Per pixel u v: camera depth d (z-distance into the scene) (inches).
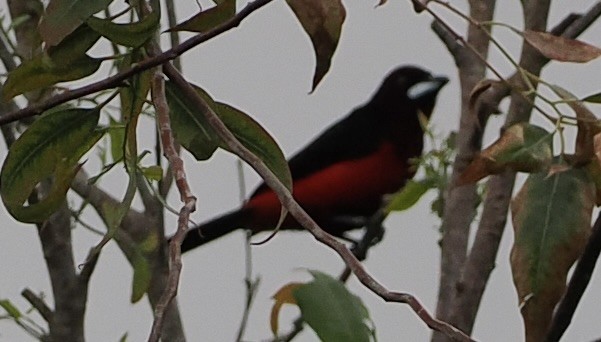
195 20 165.8
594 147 187.0
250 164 165.5
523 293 197.0
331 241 153.8
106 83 172.4
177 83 177.2
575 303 229.6
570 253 196.1
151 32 166.2
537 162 190.9
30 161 188.5
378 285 148.8
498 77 195.3
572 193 196.4
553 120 192.4
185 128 189.9
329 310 224.1
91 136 189.2
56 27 159.8
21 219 192.1
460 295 296.8
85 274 305.6
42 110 175.3
